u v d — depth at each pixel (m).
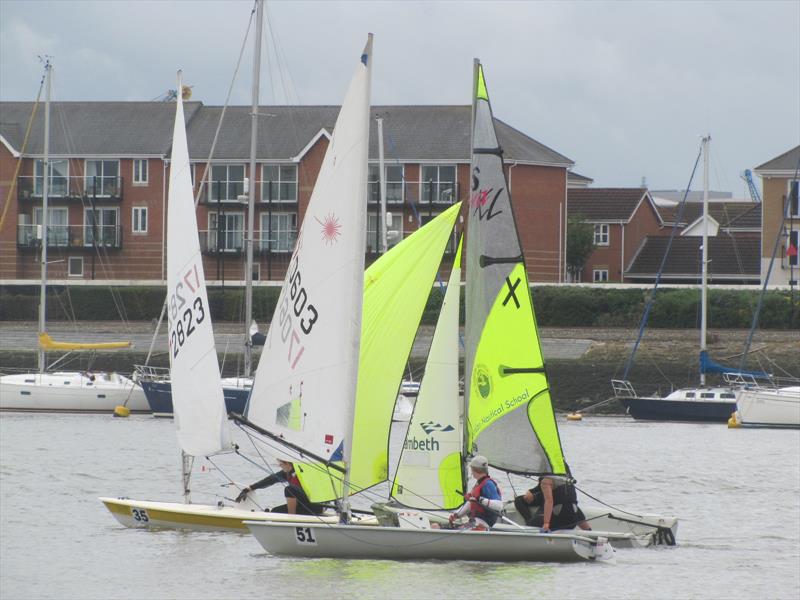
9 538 90.44
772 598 73.88
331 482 81.44
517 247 82.94
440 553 79.44
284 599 71.12
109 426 189.12
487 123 83.88
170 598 72.06
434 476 83.94
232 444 89.69
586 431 191.75
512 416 82.44
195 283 91.62
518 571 77.94
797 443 173.50
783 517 105.94
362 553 79.75
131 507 93.38
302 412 81.12
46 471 131.50
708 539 94.06
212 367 90.31
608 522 90.00
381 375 86.38
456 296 84.88
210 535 90.38
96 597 72.75
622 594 73.50
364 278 87.81
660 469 140.88
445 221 87.44
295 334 81.62
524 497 82.62
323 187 80.75
